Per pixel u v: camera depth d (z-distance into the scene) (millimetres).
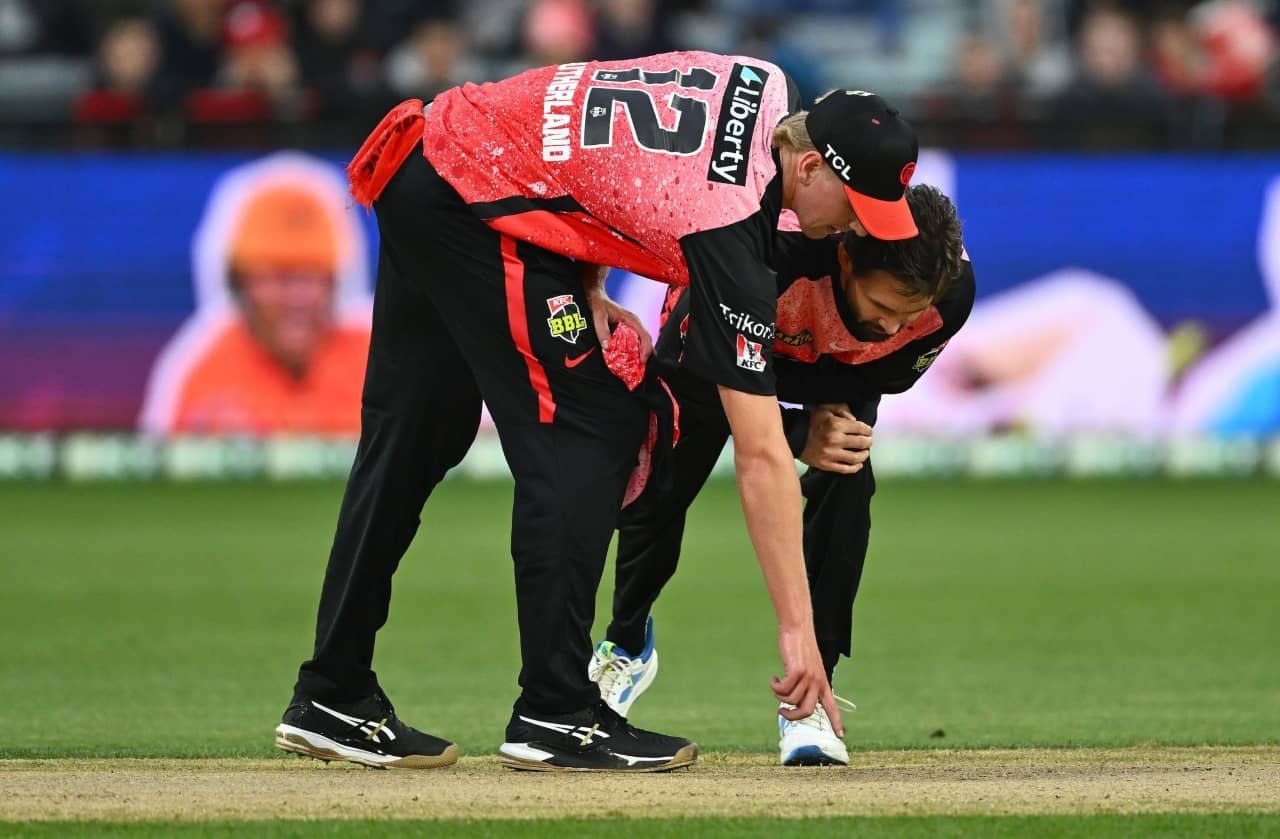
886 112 13734
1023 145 45406
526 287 14492
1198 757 16734
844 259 14688
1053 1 56812
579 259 14461
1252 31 53281
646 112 14047
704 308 13805
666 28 53219
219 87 46625
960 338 44719
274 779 14961
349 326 43719
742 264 13719
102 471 43938
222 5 48438
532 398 14758
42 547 35406
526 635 15062
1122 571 33125
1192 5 56031
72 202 43188
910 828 12945
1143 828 12984
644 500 16375
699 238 13734
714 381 13891
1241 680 22859
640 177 13922
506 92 14609
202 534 37281
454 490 45438
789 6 60344
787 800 13961
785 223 14891
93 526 38312
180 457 43906
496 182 14367
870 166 13625
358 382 43812
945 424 45062
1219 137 45281
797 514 13859
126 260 43188
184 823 13023
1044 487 45156
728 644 26062
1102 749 17359
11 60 54062
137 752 17031
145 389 43406
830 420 15758
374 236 43750
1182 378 44938
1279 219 45094
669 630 27312
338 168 43781
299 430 43906
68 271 43156
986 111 45469
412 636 26500
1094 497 43781
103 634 26172
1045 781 14961
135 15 54031
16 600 29297
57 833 12703
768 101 14133
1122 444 45094
